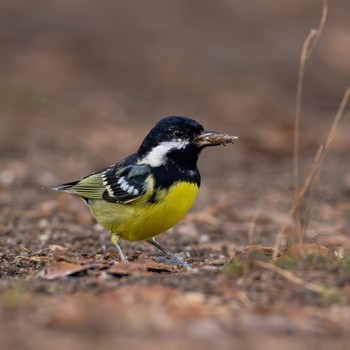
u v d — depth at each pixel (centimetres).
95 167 1772
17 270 951
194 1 3369
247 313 728
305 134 2030
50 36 2883
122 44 2873
